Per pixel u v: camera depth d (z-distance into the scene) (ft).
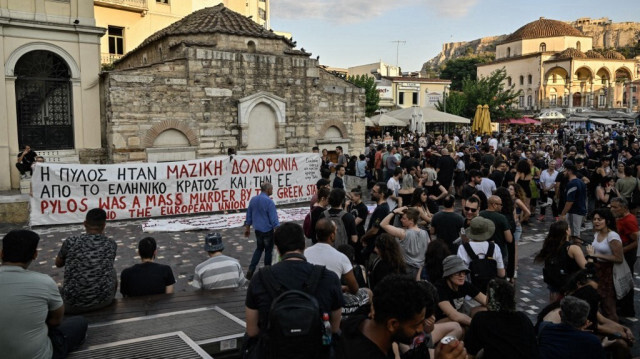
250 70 73.72
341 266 20.25
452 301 20.61
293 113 78.48
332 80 84.12
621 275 27.53
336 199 29.71
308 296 12.57
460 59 355.77
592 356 17.01
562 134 138.00
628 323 28.30
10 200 53.57
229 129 72.79
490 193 45.98
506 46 310.24
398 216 30.30
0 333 14.33
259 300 14.03
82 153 70.59
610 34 595.06
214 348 17.88
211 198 57.88
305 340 11.65
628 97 286.66
